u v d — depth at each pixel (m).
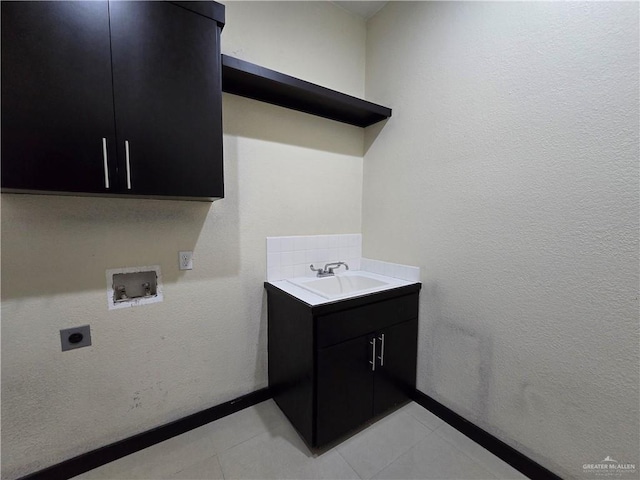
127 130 1.10
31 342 1.21
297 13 1.85
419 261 1.84
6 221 1.15
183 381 1.59
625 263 1.04
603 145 1.08
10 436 1.20
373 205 2.17
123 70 1.08
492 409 1.47
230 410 1.73
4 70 0.90
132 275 1.44
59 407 1.28
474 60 1.49
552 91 1.21
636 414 1.04
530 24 1.27
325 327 1.40
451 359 1.66
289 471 1.35
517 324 1.36
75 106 1.01
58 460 1.29
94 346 1.34
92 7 1.02
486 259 1.47
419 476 1.33
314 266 2.05
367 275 2.08
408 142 1.88
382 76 2.06
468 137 1.53
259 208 1.78
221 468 1.36
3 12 0.90
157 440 1.50
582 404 1.17
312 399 1.40
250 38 1.67
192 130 1.24
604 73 1.07
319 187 2.04
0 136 0.91
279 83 1.56
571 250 1.18
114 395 1.40
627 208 1.03
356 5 2.02
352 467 1.37
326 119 2.04
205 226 1.60
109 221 1.35
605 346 1.10
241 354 1.78
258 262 1.80
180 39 1.19
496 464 1.39
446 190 1.65
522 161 1.31
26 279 1.19
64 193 1.13
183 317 1.56
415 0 1.79
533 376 1.31
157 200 1.46
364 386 1.58
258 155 1.76
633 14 1.00
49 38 0.96
